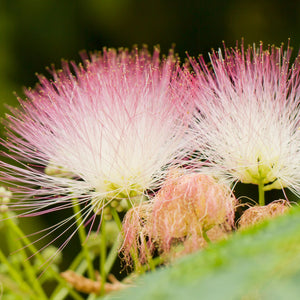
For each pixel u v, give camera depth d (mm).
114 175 318
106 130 319
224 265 246
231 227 308
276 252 245
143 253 309
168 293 242
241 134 321
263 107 323
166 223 305
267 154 320
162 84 322
